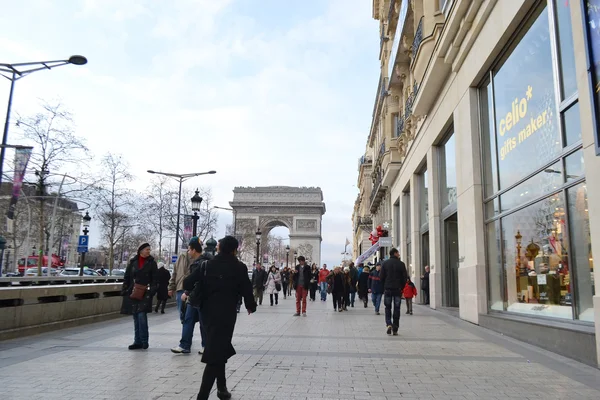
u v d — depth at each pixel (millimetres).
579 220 8453
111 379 6477
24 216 52688
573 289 8633
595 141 6840
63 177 40688
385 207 41438
